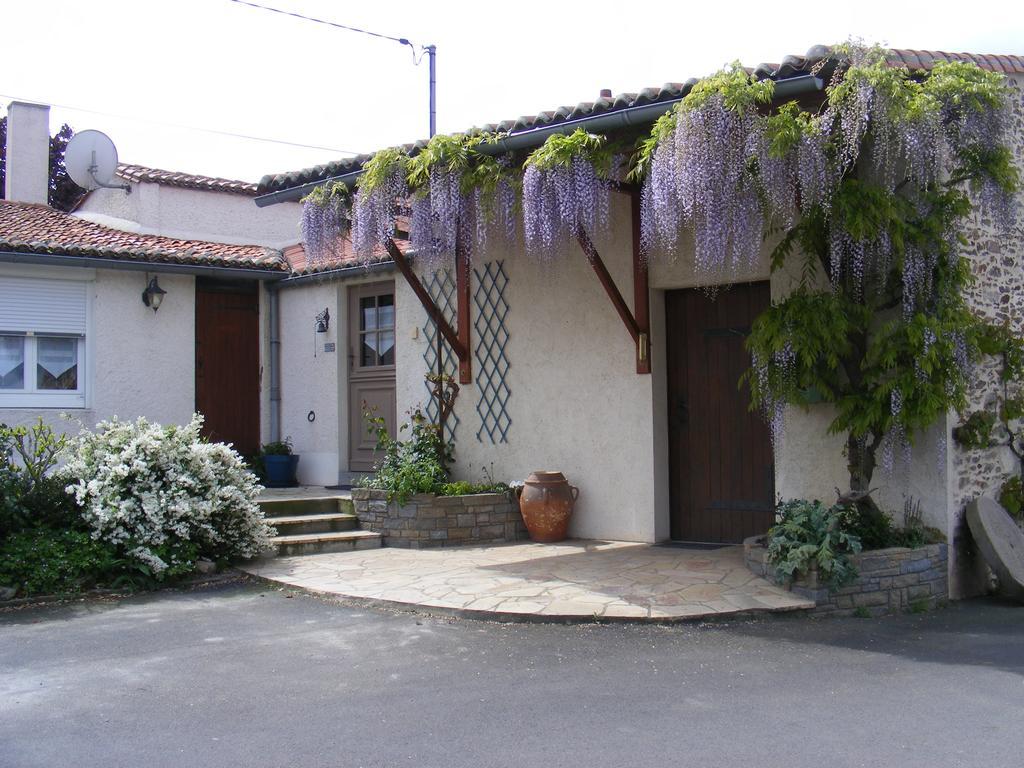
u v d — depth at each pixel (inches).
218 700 182.5
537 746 157.1
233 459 324.8
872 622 246.8
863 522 273.6
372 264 426.9
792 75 251.1
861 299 272.8
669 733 162.6
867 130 252.7
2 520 289.3
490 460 382.6
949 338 255.3
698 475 336.2
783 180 249.3
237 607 263.1
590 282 353.1
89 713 175.9
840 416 270.2
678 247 328.2
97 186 518.6
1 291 426.6
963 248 287.6
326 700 181.6
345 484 459.2
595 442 350.3
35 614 258.1
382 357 451.2
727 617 239.6
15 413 425.1
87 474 301.6
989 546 272.1
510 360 376.8
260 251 517.7
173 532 298.8
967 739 159.9
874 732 163.2
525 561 306.2
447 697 182.5
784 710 174.4
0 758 154.6
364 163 324.2
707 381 335.3
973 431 280.8
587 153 282.5
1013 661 209.3
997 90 264.2
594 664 203.9
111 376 450.0
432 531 340.5
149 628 240.8
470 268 391.5
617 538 343.3
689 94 250.5
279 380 499.5
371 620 244.8
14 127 552.1
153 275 461.7
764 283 323.6
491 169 302.0
